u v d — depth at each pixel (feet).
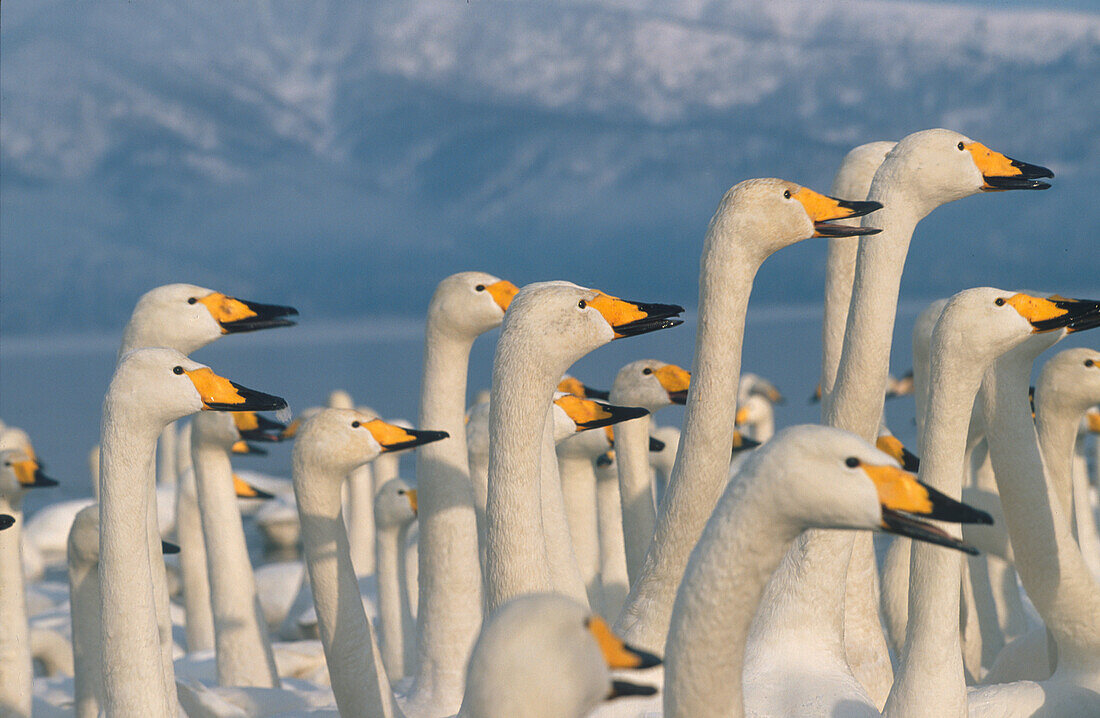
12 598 36.73
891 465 17.83
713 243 27.43
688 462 27.81
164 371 27.89
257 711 37.29
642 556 41.55
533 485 27.94
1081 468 53.01
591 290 27.94
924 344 37.86
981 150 29.01
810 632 26.73
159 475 116.26
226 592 43.16
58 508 88.17
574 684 14.83
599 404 33.94
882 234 29.17
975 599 42.65
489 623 15.38
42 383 279.90
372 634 31.91
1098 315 25.27
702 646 18.56
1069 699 29.43
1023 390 31.94
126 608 27.84
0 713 36.04
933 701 24.47
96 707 36.68
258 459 133.90
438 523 37.50
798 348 278.67
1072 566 31.19
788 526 18.28
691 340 258.16
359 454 30.48
